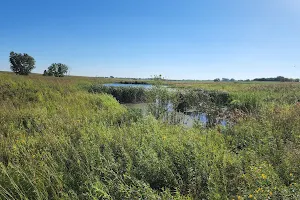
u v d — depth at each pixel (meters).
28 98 12.00
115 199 2.90
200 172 3.49
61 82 21.45
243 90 19.31
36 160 3.90
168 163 3.69
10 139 5.18
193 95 12.30
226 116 8.82
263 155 4.45
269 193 2.58
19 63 56.38
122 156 4.12
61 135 5.29
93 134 5.01
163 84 9.94
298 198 2.48
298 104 8.97
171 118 9.01
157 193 2.93
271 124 6.29
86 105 10.72
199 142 4.55
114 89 18.75
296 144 4.71
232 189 3.05
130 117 7.88
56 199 2.94
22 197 2.84
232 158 4.10
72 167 3.68
